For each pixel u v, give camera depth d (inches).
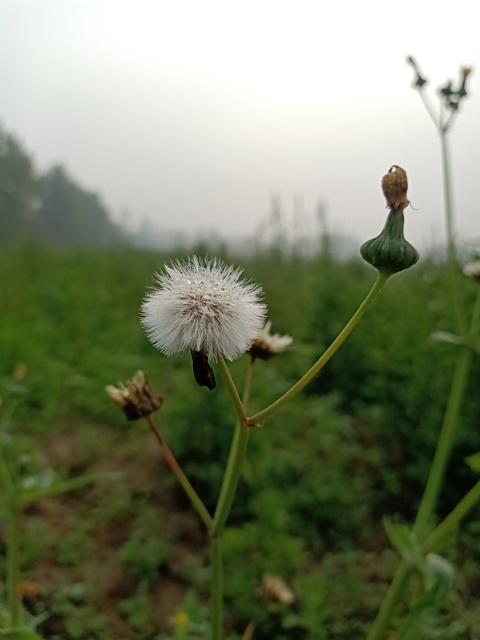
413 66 7.1
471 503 5.2
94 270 31.5
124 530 10.5
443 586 5.0
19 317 22.0
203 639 7.3
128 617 8.8
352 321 4.1
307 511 10.9
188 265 4.4
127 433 13.6
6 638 5.7
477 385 12.2
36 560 9.5
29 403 14.6
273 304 21.2
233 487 4.6
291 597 8.3
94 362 16.9
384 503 11.6
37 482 6.3
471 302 12.2
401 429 12.5
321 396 14.9
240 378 12.6
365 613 8.8
